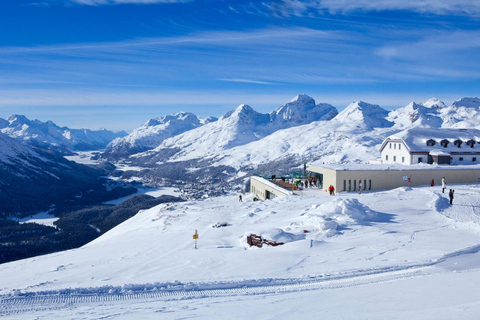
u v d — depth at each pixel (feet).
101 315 44.60
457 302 42.29
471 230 95.20
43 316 44.88
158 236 112.78
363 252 75.61
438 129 244.42
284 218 119.34
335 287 56.03
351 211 109.70
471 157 217.77
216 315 43.73
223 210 153.38
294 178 228.84
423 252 73.97
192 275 64.90
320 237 90.17
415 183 179.42
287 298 51.11
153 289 56.29
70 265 81.35
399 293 49.62
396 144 233.14
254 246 88.22
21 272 79.71
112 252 94.27
